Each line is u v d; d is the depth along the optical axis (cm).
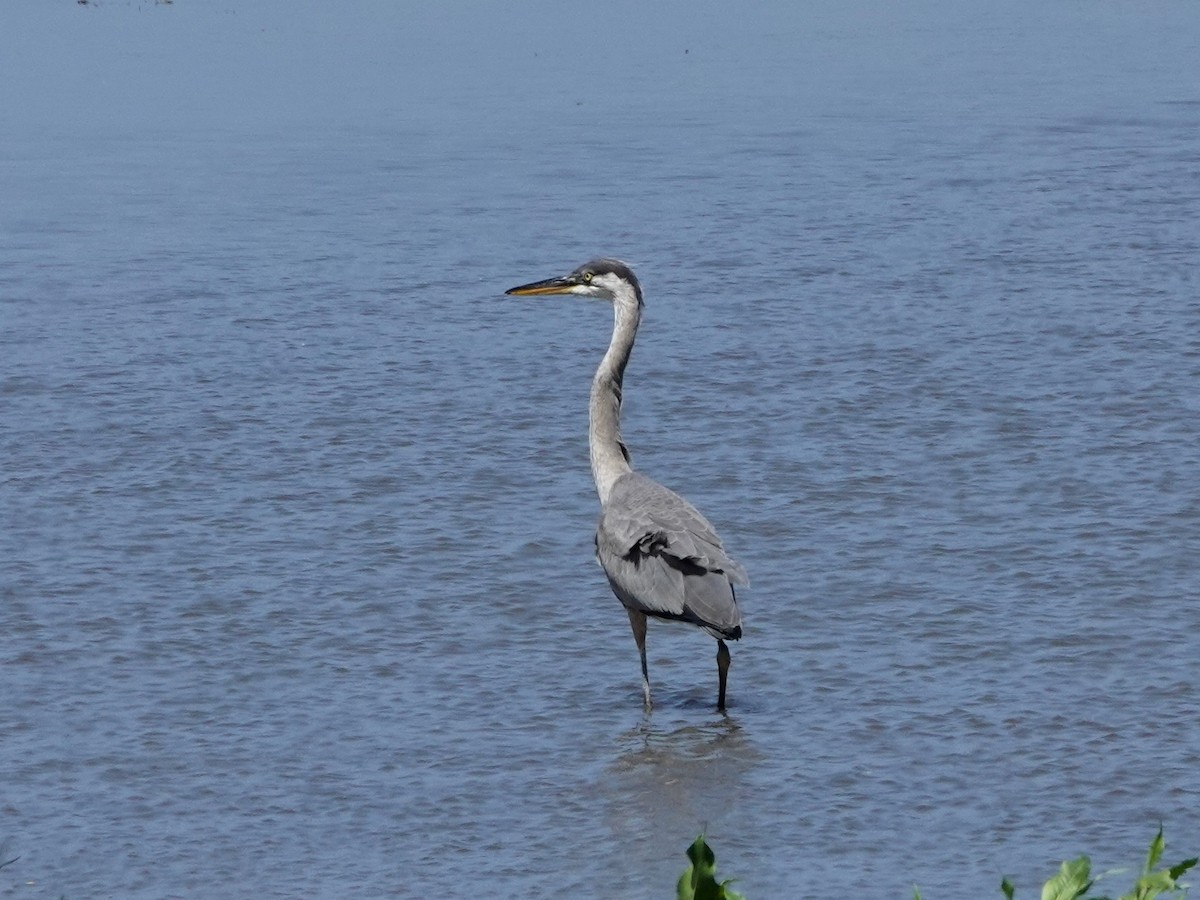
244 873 1139
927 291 2594
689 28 5747
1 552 1695
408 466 1931
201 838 1184
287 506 1819
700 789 1240
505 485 1875
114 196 3356
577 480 1889
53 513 1798
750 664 1450
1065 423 2000
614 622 1544
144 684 1423
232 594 1595
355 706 1384
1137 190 3238
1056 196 3212
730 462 1914
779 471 1883
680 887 669
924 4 6372
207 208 3250
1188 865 721
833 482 1845
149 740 1330
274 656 1473
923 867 1126
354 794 1245
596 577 1636
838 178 3425
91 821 1209
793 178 3438
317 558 1680
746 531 1723
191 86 4619
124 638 1507
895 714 1348
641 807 1218
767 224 3056
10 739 1330
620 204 3238
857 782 1245
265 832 1193
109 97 4456
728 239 2953
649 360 2300
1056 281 2619
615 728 1344
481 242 2975
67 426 2073
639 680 1434
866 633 1495
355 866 1145
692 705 1380
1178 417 2002
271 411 2123
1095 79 4628
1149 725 1310
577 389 2198
